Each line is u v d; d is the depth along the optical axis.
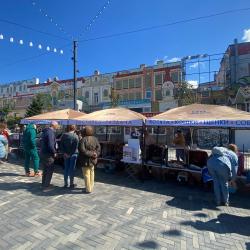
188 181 8.69
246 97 24.34
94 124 10.06
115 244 4.59
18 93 63.06
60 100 54.53
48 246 4.48
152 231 5.12
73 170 7.90
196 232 5.12
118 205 6.50
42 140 7.88
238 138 20.52
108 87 48.00
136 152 9.04
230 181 7.21
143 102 42.34
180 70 40.47
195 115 8.55
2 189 7.62
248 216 6.03
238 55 31.59
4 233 4.93
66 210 6.08
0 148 9.46
